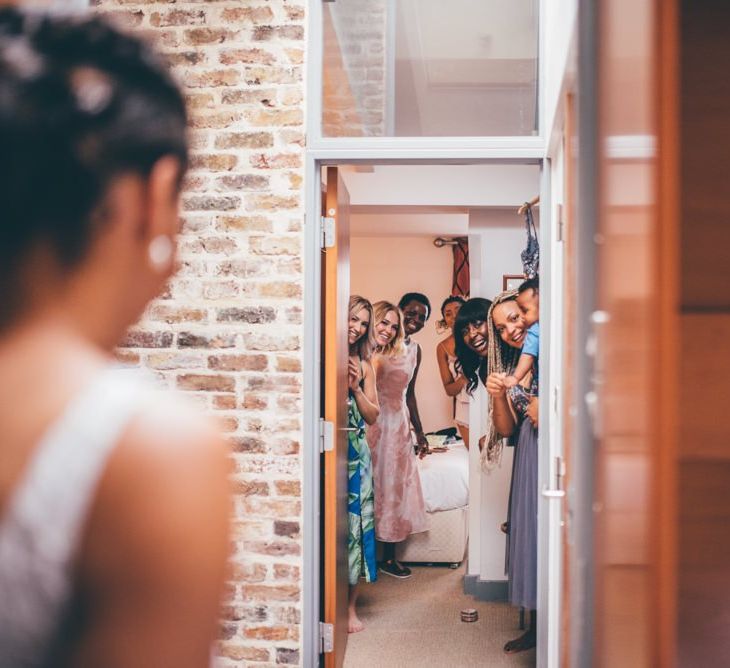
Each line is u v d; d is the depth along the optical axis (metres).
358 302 3.73
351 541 3.60
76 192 0.50
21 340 0.50
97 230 0.51
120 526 0.47
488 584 4.09
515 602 3.29
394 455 4.38
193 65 2.70
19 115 0.49
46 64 0.50
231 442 2.70
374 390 3.79
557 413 2.46
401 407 4.43
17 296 0.50
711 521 0.93
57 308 0.51
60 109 0.49
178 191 0.56
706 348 0.91
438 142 2.72
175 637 0.48
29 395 0.48
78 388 0.49
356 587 3.70
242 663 2.70
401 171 4.02
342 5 2.79
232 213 2.69
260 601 2.69
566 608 2.08
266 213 2.68
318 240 2.78
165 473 0.48
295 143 2.68
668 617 0.90
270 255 2.68
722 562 0.92
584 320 1.36
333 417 2.84
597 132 1.26
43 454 0.47
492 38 2.78
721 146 0.91
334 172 2.85
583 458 1.39
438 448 5.24
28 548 0.46
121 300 0.53
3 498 0.46
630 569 1.00
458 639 3.57
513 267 4.04
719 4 0.91
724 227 0.92
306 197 2.71
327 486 2.85
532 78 2.77
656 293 0.88
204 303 2.70
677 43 0.88
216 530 0.50
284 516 2.69
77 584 0.46
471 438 4.11
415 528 4.40
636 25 0.96
